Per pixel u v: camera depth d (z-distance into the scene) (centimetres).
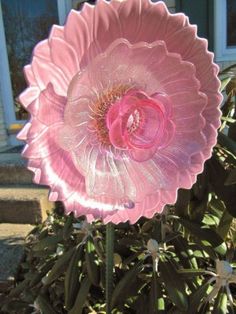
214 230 61
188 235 64
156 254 55
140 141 34
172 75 35
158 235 60
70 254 62
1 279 90
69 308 59
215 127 38
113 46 31
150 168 36
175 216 60
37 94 30
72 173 33
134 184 35
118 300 53
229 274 49
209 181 57
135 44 32
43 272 69
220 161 59
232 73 68
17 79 172
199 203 60
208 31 152
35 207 115
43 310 64
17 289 74
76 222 68
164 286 56
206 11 150
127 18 32
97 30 31
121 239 64
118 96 33
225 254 58
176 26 33
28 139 30
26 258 93
